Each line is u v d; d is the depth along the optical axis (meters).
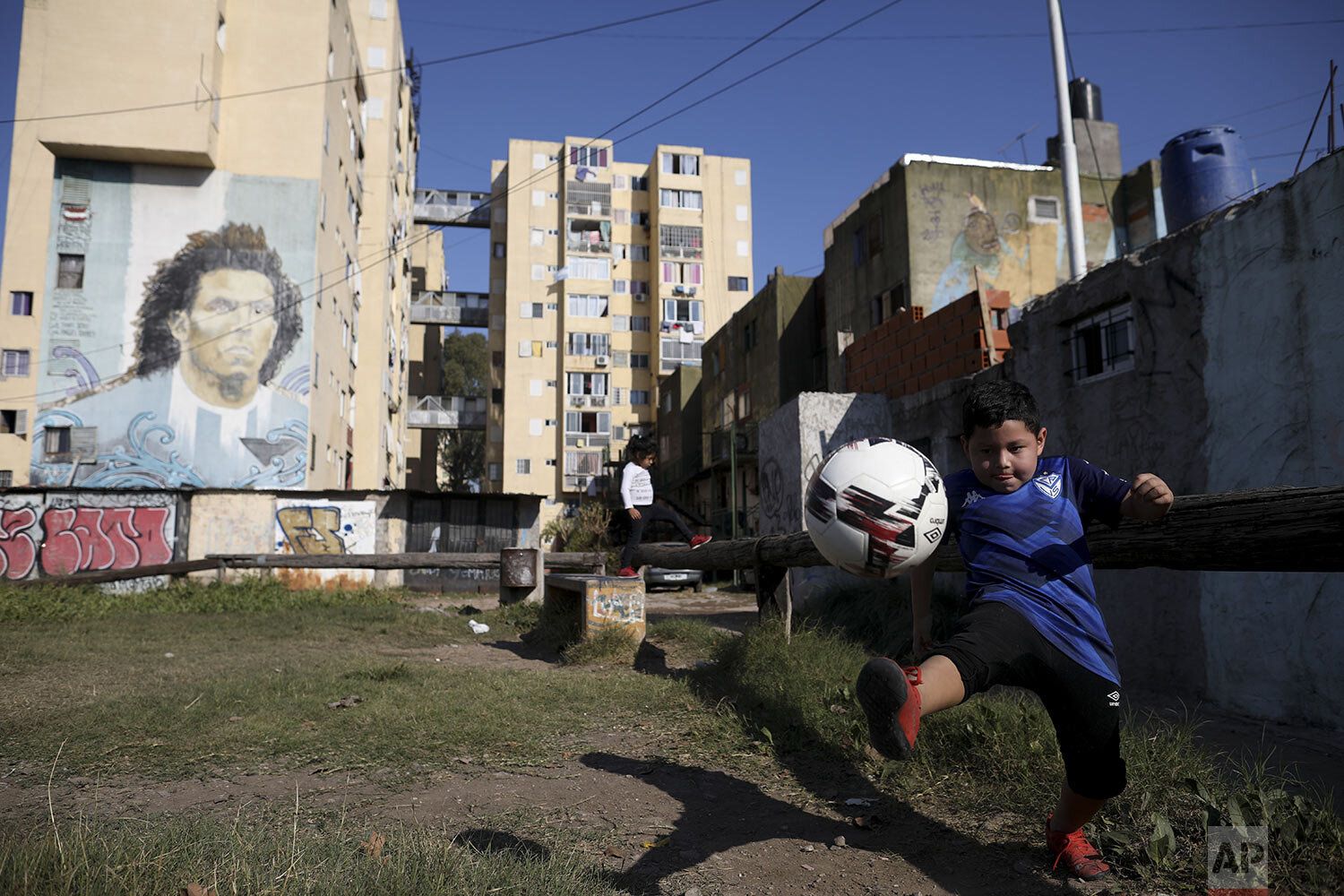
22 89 22.62
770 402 26.61
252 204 23.88
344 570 17.92
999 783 3.38
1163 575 6.37
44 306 22.66
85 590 12.87
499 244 50.72
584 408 46.56
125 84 22.62
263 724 4.38
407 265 47.22
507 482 46.62
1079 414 7.39
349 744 4.09
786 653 5.76
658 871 2.63
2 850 2.16
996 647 2.06
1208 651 5.91
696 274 47.88
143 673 6.12
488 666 6.86
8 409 24.33
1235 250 5.77
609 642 6.95
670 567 8.20
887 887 2.51
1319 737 4.81
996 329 9.38
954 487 2.47
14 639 7.91
